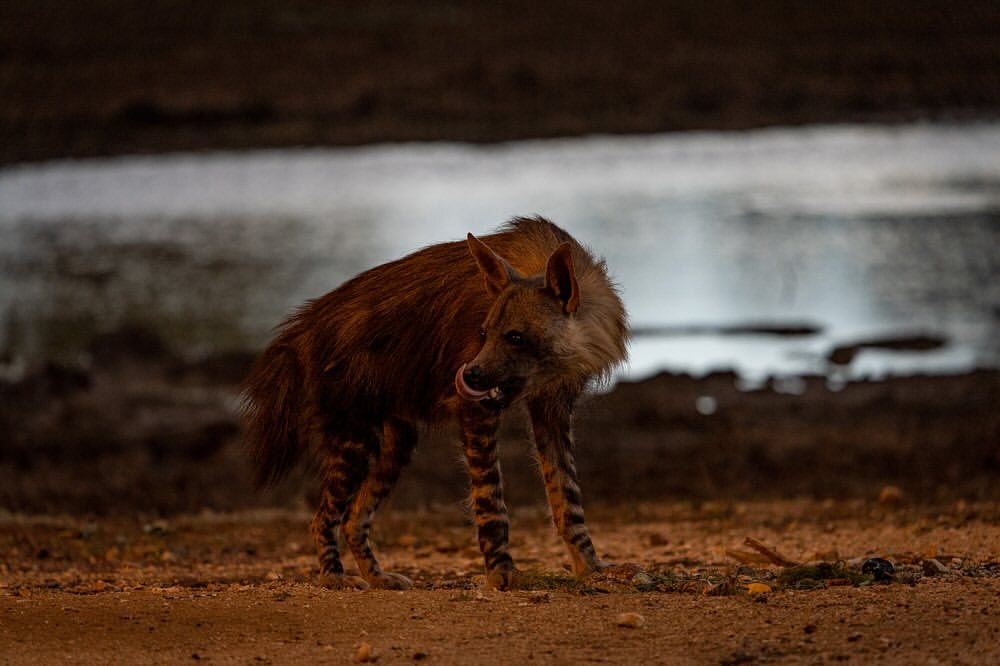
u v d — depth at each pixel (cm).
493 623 668
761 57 8525
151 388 2078
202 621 689
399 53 8944
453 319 792
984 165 5269
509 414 855
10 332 2717
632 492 1393
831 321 2612
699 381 2017
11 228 4416
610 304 791
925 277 3041
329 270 3406
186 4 10156
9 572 994
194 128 6981
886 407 1830
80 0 10112
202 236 4088
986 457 1433
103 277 3400
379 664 610
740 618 658
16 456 1650
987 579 743
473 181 5294
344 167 5925
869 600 682
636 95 7706
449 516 1258
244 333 2670
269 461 866
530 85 7869
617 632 643
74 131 6931
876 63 8331
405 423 849
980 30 9150
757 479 1433
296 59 8788
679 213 4200
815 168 5328
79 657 631
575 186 5016
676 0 10219
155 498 1402
